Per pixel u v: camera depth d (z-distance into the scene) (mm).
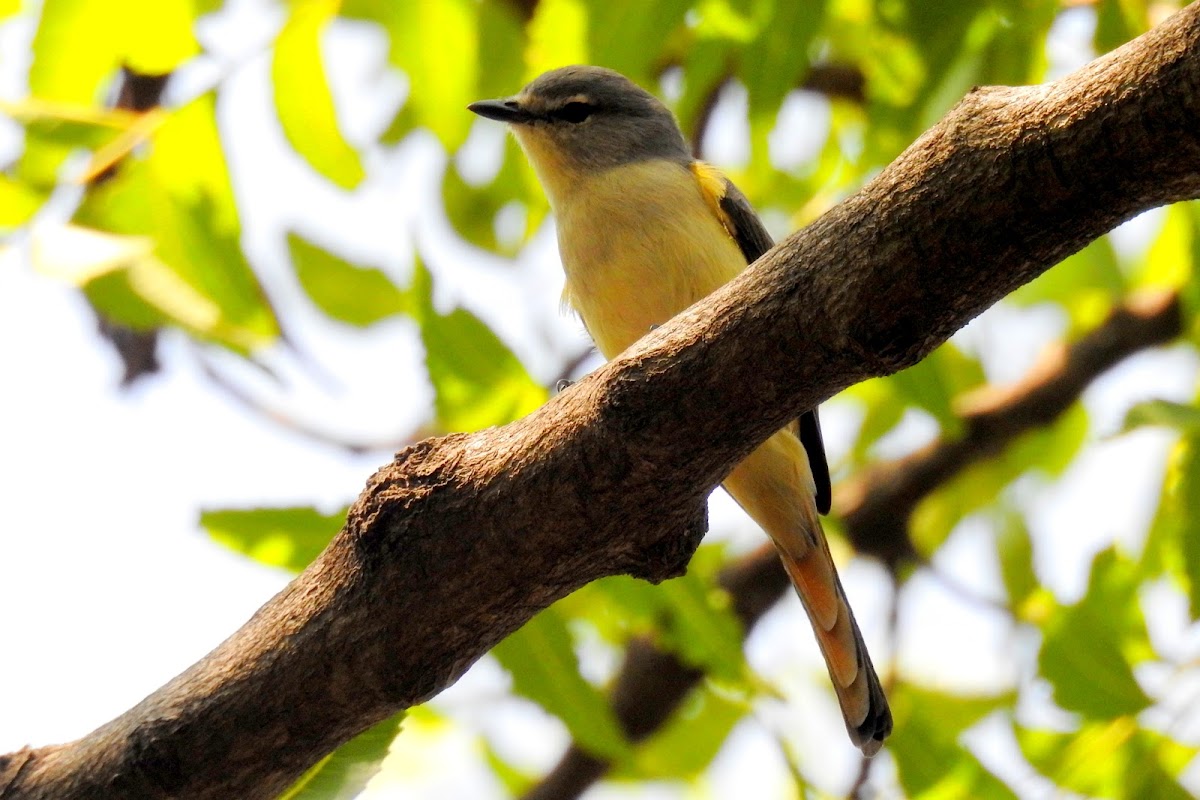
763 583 12852
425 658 6156
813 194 12977
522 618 6316
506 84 11430
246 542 8328
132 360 12156
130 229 9555
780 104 10438
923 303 5453
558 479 5934
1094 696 9086
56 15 9469
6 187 9125
